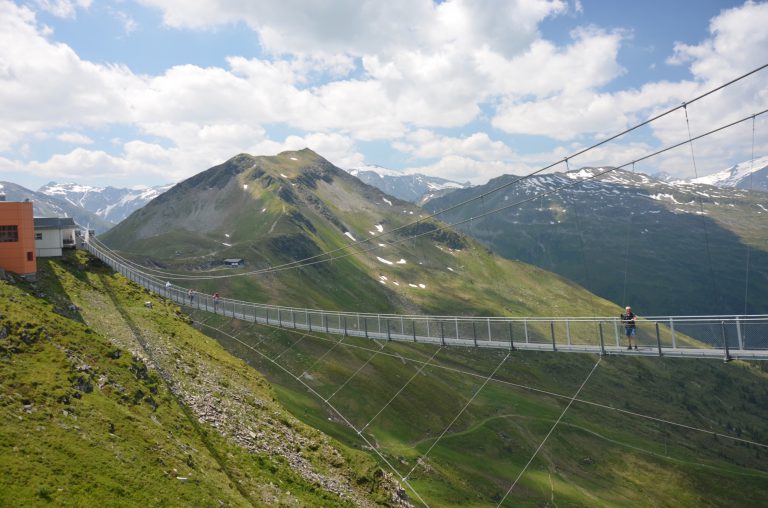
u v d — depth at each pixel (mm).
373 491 48062
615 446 136750
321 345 128125
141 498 23047
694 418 177875
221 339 113562
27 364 29641
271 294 166000
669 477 126625
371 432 102562
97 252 77188
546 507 98250
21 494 19516
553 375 188125
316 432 53719
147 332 52125
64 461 22688
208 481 28562
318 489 39125
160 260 176250
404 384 127500
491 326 52406
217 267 187375
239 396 49531
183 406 38844
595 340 54844
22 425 23719
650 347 40281
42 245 63344
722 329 36688
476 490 95500
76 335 36938
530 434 128500
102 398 30516
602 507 104750
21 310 36031
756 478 130000
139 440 28156
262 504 30703
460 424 121375
